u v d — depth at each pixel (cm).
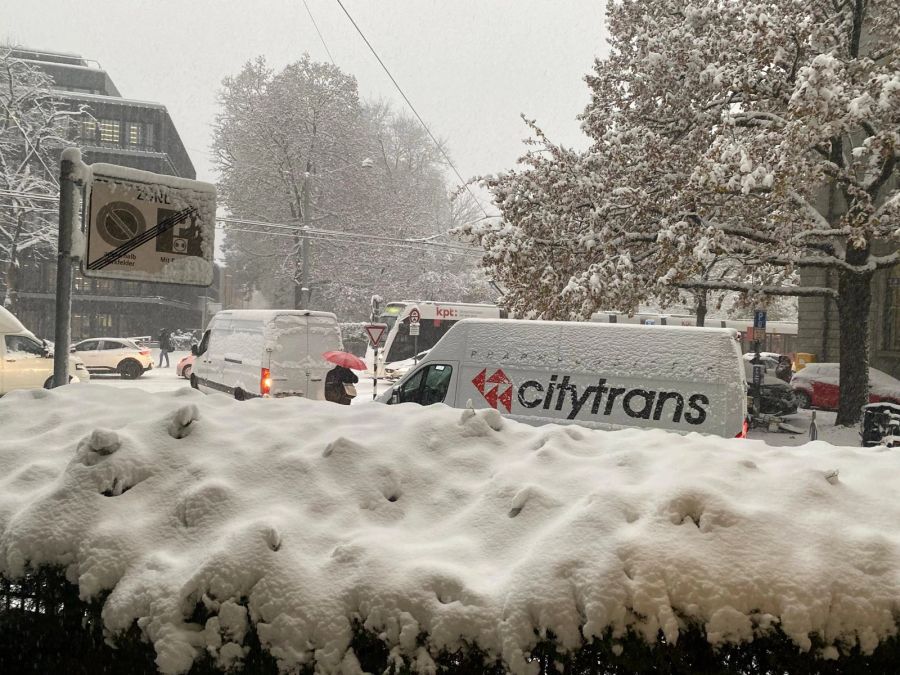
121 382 2809
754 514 264
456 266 6094
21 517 293
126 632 259
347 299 4944
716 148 1638
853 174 1778
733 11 1942
